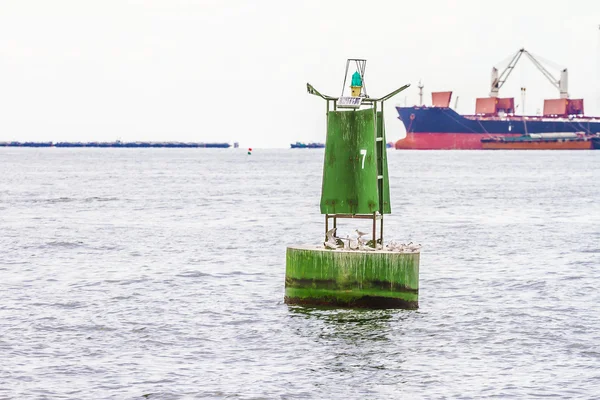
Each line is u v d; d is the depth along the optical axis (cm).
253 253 14200
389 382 6875
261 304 9625
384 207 9250
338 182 8975
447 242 15950
